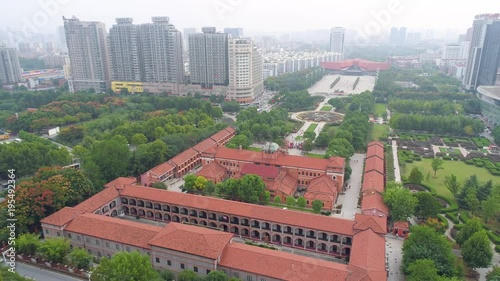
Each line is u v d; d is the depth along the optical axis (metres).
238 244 93.81
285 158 152.75
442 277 78.56
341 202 136.62
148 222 124.62
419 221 121.38
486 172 165.62
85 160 145.75
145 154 159.00
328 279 79.25
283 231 109.19
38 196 110.50
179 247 89.50
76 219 105.56
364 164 174.50
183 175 163.88
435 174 162.12
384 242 94.12
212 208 115.38
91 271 90.69
